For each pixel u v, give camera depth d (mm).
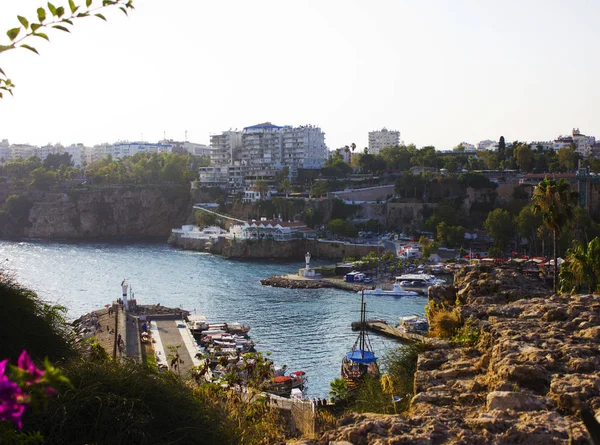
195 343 101062
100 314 120438
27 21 10914
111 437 18000
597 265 60344
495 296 35531
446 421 16266
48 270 189500
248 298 149250
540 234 171375
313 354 99188
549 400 16969
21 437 13039
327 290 160000
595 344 21406
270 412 29922
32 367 7996
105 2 11242
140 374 20656
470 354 24281
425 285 158875
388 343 102375
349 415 17438
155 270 194375
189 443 19609
